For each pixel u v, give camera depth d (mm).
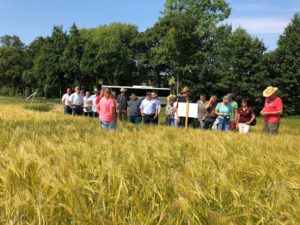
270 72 67375
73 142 7801
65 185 4352
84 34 95312
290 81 65812
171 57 62188
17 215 3865
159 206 4180
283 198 4398
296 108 67438
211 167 5738
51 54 86125
